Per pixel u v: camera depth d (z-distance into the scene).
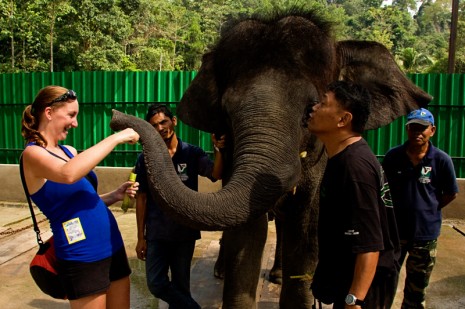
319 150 3.47
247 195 2.53
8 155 8.72
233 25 3.41
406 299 3.76
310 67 3.06
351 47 3.82
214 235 6.57
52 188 2.63
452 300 4.45
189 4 59.09
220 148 3.47
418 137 3.49
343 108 2.29
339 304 2.38
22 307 4.28
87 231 2.69
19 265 5.32
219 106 3.54
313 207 3.57
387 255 2.37
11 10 25.81
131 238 6.41
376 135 7.66
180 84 7.99
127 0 34.75
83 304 2.73
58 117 2.67
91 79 8.22
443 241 6.34
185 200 2.43
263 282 4.84
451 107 7.44
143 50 34.75
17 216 7.48
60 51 27.27
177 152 3.56
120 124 2.67
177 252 3.49
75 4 26.88
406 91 3.98
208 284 4.78
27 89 8.52
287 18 3.23
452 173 3.63
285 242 3.66
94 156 2.48
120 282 2.94
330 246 2.38
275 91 2.86
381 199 2.31
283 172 2.64
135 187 3.05
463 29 39.38
